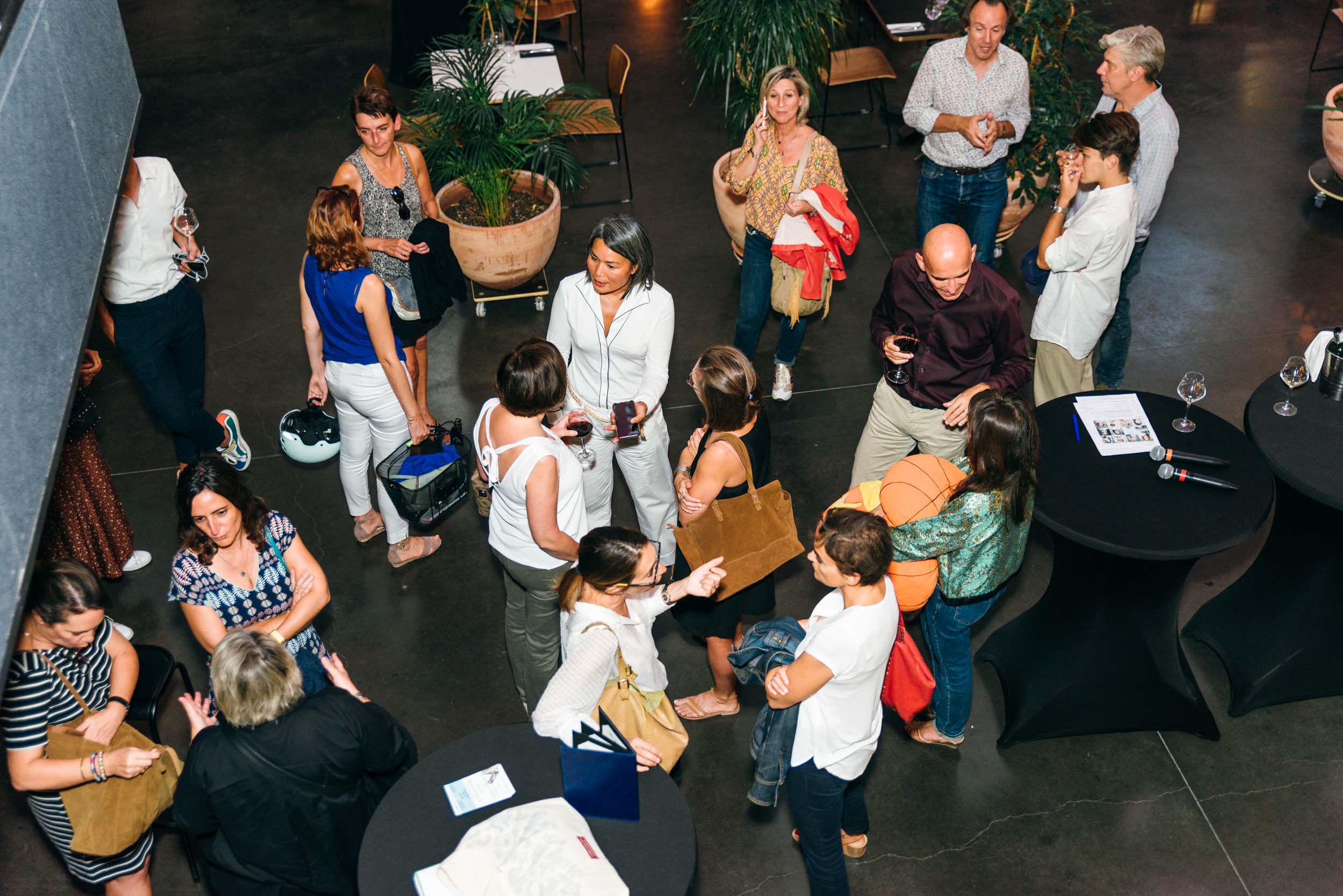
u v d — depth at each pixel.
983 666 4.82
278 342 6.58
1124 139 4.64
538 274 6.99
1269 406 4.55
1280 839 4.16
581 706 3.21
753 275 5.71
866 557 3.07
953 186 5.90
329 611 5.06
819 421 6.04
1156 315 6.69
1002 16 5.34
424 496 4.76
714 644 4.26
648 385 4.40
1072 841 4.16
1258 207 7.57
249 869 3.12
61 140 3.21
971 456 3.57
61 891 4.03
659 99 8.81
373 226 5.26
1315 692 4.62
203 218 7.59
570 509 3.87
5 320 2.66
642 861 2.95
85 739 3.34
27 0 3.02
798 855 4.11
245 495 3.59
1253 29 9.59
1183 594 4.81
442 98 6.37
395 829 3.02
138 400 6.16
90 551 4.93
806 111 5.27
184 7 10.20
